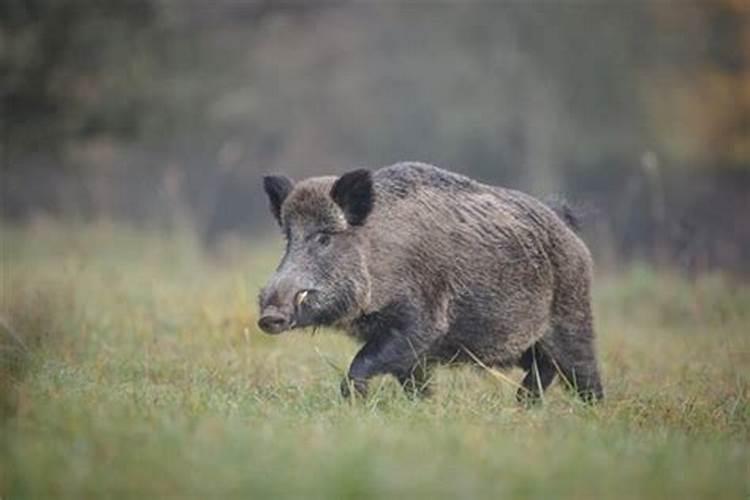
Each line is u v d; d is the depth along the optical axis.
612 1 53.00
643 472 8.30
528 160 51.53
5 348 13.18
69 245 29.69
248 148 49.72
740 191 52.12
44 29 32.91
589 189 54.09
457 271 13.16
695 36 54.34
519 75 52.12
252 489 7.43
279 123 51.97
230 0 39.44
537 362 14.34
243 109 48.38
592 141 52.97
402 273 12.80
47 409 9.11
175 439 8.34
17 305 16.80
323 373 14.15
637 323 22.75
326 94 52.91
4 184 45.06
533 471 8.03
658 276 26.70
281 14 41.91
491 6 52.12
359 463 7.76
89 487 7.45
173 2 35.28
